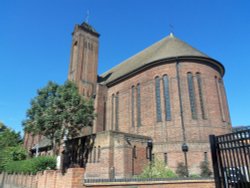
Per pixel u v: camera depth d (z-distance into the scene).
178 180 14.77
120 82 39.69
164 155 28.78
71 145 32.12
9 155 43.09
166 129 29.92
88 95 48.97
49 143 43.53
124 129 36.06
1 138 61.19
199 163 27.14
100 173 26.11
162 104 31.27
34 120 27.31
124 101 37.72
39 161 22.81
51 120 26.72
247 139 8.02
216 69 33.69
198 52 34.28
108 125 39.78
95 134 28.50
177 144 28.39
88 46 54.25
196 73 31.61
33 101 28.00
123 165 24.66
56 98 27.86
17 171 28.55
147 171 20.55
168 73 32.09
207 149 27.77
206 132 28.81
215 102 31.17
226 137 8.85
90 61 53.19
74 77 50.12
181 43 36.81
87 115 29.16
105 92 42.47
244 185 7.90
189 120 29.16
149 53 41.97
